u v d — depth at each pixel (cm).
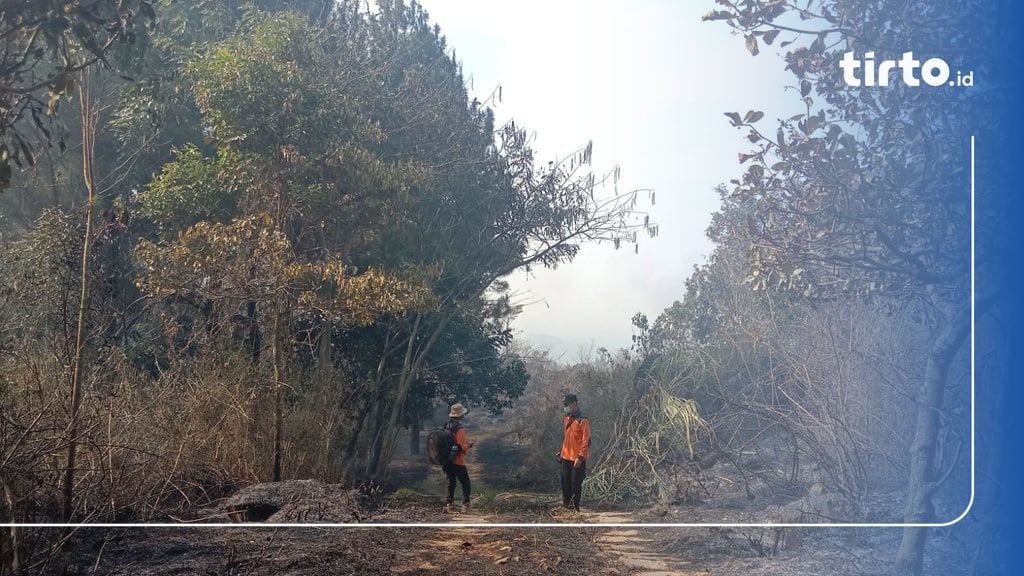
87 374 823
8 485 588
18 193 1752
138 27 758
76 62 745
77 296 984
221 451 1079
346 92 1762
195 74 1383
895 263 630
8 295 787
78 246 1152
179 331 1354
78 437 668
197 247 1185
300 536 813
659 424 1390
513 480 2308
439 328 2042
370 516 991
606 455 1550
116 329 1387
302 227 1471
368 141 1667
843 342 960
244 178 1350
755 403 1127
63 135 732
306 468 1240
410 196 1650
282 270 1178
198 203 1452
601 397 1844
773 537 816
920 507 610
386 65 1972
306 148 1404
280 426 1145
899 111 616
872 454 930
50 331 948
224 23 1669
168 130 1683
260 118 1346
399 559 756
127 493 781
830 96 627
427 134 2038
